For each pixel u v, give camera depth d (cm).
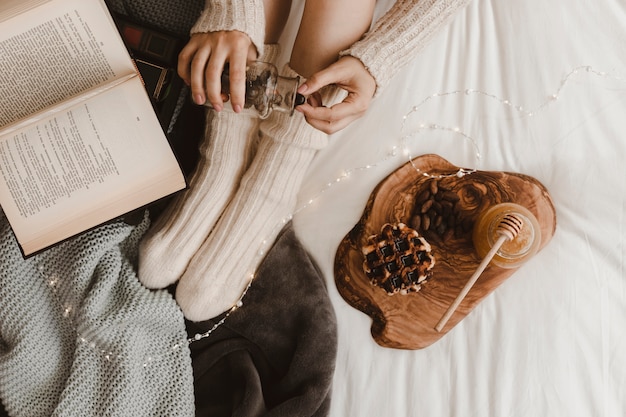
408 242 73
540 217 78
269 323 79
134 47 71
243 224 77
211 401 80
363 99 68
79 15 58
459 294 69
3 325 74
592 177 78
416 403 76
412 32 69
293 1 84
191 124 83
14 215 62
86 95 59
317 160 82
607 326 76
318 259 80
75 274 74
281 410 75
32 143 60
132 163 62
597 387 75
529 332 76
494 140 81
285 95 64
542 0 81
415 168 79
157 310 76
